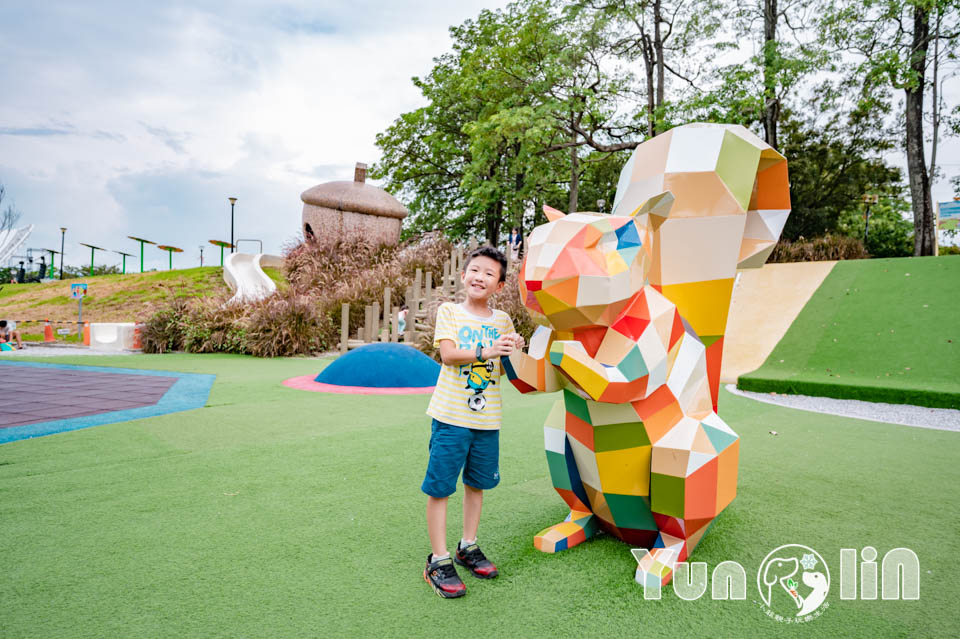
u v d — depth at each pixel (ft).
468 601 6.47
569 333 6.86
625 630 5.92
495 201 62.18
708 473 6.88
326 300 44.65
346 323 38.91
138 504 9.45
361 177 62.75
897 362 25.85
